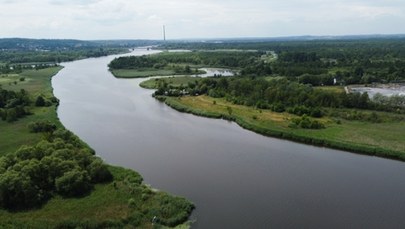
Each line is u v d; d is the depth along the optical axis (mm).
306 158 80500
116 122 109375
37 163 59688
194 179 67938
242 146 88438
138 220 50875
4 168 60344
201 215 54688
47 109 120688
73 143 79000
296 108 116438
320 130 98000
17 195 54219
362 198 61406
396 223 53812
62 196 57344
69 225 48594
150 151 83312
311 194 62562
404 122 104875
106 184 62281
